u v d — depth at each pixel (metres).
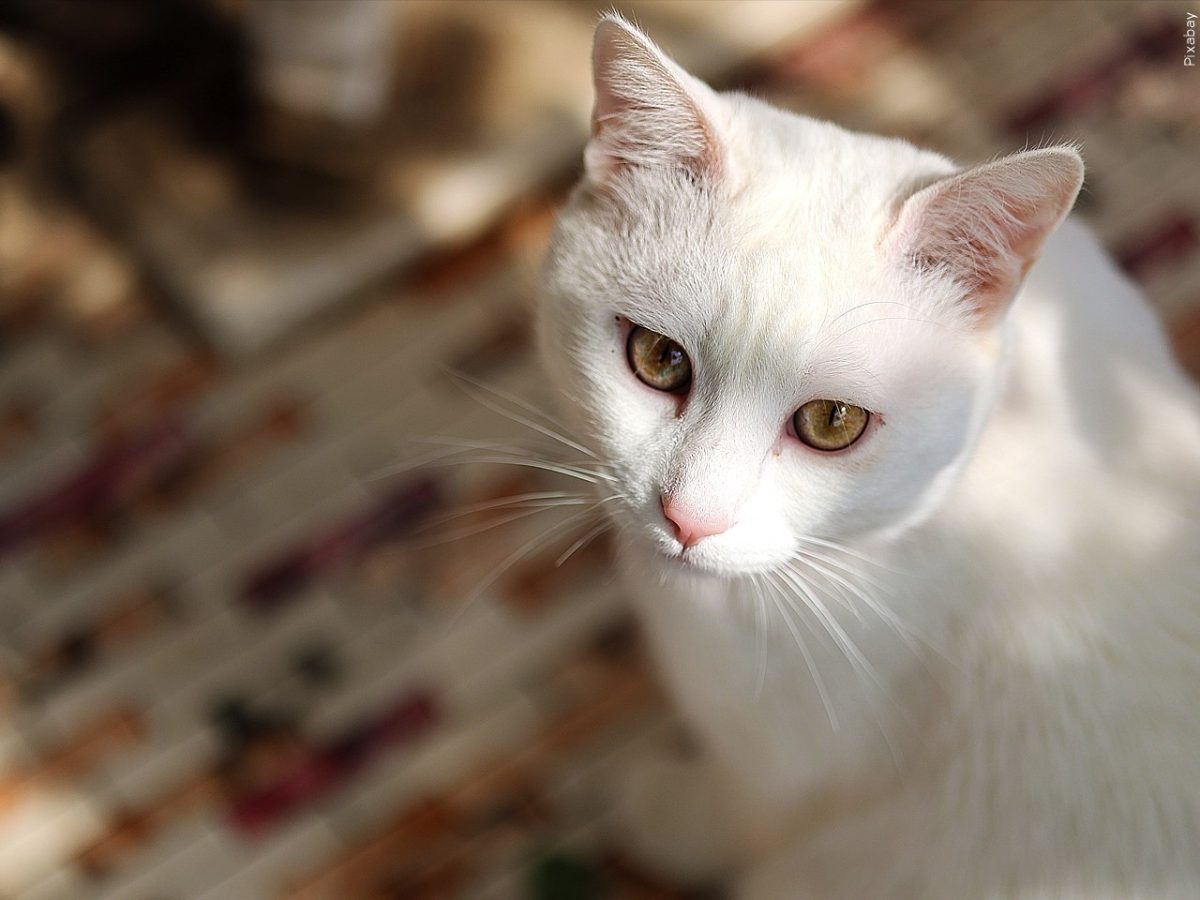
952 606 0.51
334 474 0.69
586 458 0.52
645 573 0.53
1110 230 0.72
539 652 0.66
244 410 0.70
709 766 0.62
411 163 0.72
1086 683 0.51
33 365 0.71
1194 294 0.71
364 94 0.70
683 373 0.49
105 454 0.69
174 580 0.67
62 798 0.64
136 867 0.63
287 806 0.64
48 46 0.74
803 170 0.47
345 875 0.63
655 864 0.63
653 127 0.48
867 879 0.54
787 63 0.76
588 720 0.65
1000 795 0.52
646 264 0.48
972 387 0.48
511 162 0.72
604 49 0.48
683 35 0.74
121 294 0.72
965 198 0.46
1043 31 0.77
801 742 0.54
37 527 0.68
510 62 0.73
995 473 0.50
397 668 0.66
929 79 0.76
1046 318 0.52
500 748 0.65
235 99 0.73
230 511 0.68
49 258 0.72
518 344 0.71
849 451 0.48
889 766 0.55
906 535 0.50
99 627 0.66
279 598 0.67
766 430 0.48
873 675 0.52
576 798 0.64
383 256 0.71
